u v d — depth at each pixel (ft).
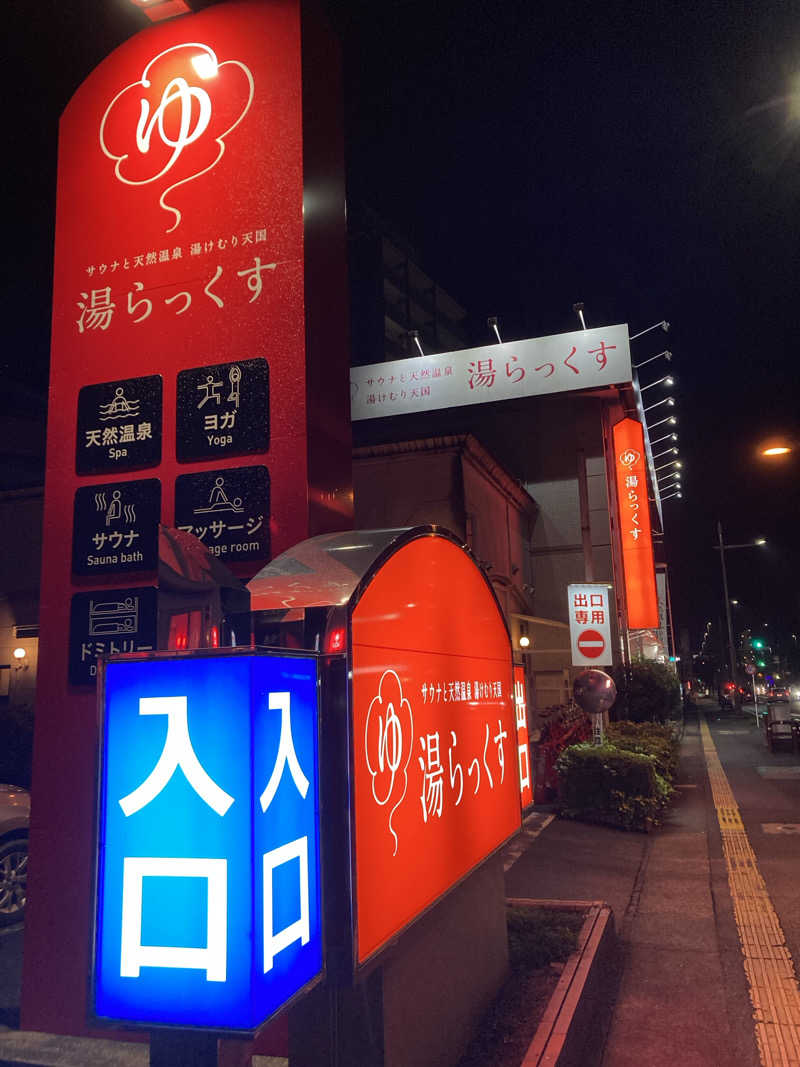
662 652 95.50
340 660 8.71
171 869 6.93
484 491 62.64
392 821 9.77
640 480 73.51
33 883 13.94
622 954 18.88
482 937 13.98
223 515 14.60
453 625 13.19
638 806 34.45
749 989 16.60
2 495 59.82
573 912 19.70
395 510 57.11
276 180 15.55
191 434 15.07
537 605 74.23
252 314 15.19
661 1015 15.39
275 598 9.26
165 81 16.61
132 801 7.15
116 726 7.32
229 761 6.93
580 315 74.64
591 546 73.82
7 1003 14.73
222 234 15.65
